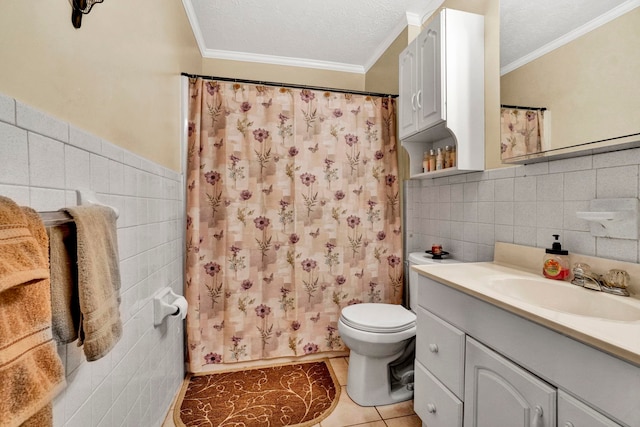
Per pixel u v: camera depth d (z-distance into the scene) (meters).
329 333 2.05
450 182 1.74
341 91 2.05
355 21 2.07
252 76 2.53
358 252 2.09
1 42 0.53
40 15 0.63
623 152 0.93
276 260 1.95
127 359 1.02
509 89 1.33
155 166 1.31
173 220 1.61
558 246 1.08
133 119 1.09
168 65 1.51
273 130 1.94
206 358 1.86
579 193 1.06
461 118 1.45
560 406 0.68
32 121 0.60
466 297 1.00
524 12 1.25
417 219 2.09
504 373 0.84
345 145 2.07
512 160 1.21
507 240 1.36
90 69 0.81
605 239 0.98
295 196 1.97
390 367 1.74
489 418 0.89
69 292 0.60
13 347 0.39
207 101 1.85
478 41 1.48
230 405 1.53
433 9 1.89
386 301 2.14
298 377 1.80
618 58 0.89
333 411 1.50
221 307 1.88
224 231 1.86
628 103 0.86
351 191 2.09
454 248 1.71
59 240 0.58
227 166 1.87
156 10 1.32
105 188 0.88
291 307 1.98
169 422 1.41
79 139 0.75
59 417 0.67
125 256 1.01
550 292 1.03
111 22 0.92
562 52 1.07
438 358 1.14
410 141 1.87
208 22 2.07
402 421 1.43
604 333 0.62
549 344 0.71
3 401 0.37
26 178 0.58
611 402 0.58
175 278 1.64
